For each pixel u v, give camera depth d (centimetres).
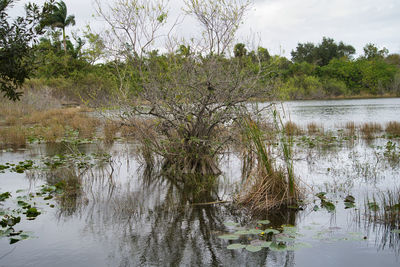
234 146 934
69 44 4131
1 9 535
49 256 392
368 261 376
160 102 775
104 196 620
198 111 772
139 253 400
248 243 425
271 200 549
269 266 369
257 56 773
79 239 437
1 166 820
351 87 6356
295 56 9194
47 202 581
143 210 546
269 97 801
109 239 437
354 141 1291
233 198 591
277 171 577
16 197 601
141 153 956
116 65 824
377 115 2494
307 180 712
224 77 757
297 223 484
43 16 565
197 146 788
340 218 500
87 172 802
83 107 2486
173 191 655
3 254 397
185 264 375
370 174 758
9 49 543
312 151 1064
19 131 1337
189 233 455
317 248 407
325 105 3884
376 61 6856
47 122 1812
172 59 805
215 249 410
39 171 798
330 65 6569
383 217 496
